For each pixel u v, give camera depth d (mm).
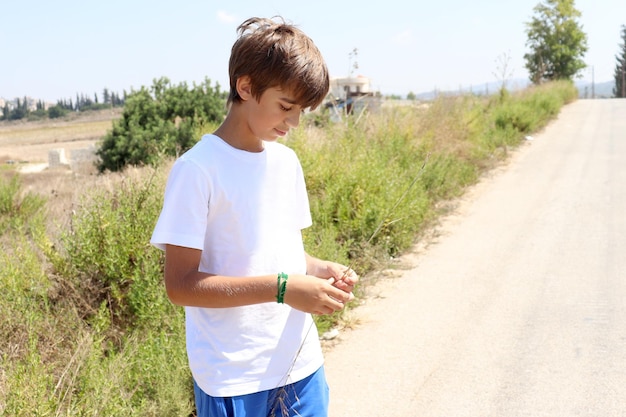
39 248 4930
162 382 3324
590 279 5660
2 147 68312
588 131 18578
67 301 4105
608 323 4660
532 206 8852
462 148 11602
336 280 2018
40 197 9383
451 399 3723
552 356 4191
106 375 3252
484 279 5844
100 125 109125
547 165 12484
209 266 1850
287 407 1904
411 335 4656
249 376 1832
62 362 3426
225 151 1812
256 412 1854
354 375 4086
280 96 1715
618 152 13781
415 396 3781
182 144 17172
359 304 5328
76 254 4328
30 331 3426
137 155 17641
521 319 4848
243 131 1834
